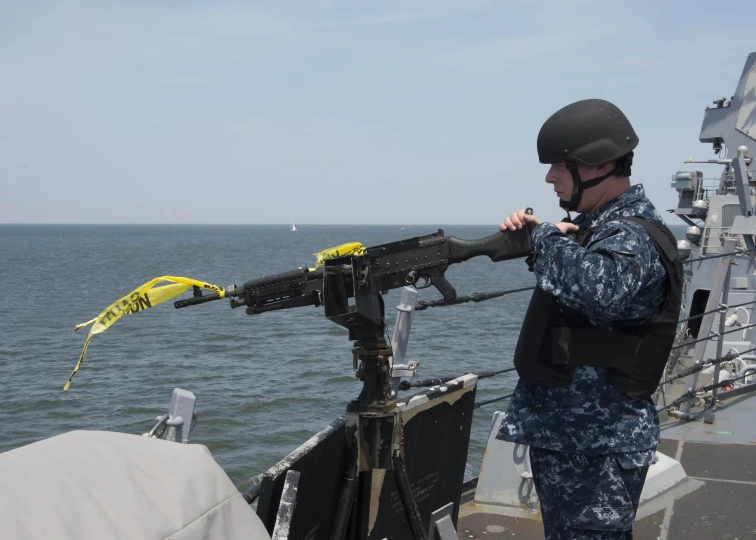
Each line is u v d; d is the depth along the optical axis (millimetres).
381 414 2498
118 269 68312
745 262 10742
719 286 5867
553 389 2377
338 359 21984
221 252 103125
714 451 5070
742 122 11445
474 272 65062
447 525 2555
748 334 10484
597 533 2340
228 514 1586
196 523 1501
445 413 2879
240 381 18922
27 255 97125
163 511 1477
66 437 1620
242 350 23766
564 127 2430
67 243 149500
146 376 19594
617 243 2225
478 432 13273
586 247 2336
